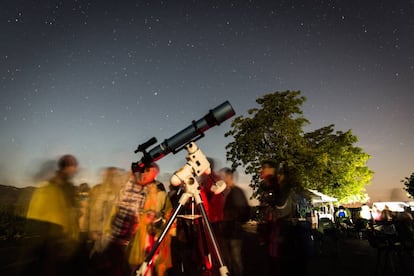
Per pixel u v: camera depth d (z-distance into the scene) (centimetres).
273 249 291
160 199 361
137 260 340
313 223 603
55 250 321
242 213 405
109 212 359
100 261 372
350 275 479
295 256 282
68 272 352
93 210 399
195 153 273
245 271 480
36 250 317
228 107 270
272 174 312
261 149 1975
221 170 416
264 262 556
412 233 463
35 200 320
